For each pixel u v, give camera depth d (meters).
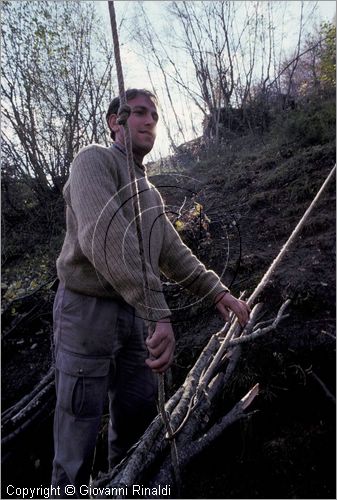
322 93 4.88
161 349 1.15
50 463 2.16
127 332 1.52
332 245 2.54
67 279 1.43
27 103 4.39
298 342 2.05
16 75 4.37
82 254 1.38
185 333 2.39
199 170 4.48
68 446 1.40
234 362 1.92
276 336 2.10
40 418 2.21
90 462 1.44
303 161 3.56
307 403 1.94
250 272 2.56
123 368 1.61
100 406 1.44
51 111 4.49
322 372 1.99
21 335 2.83
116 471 1.38
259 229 2.99
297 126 4.07
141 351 1.62
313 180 3.24
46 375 2.40
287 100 5.76
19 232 4.38
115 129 1.55
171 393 2.06
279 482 1.74
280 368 2.02
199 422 1.58
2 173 4.52
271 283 2.36
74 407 1.40
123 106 0.99
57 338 1.47
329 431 1.84
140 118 1.50
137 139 1.50
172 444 1.29
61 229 4.23
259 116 5.79
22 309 2.98
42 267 3.52
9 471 2.10
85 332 1.40
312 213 2.93
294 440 1.83
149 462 1.36
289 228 2.89
